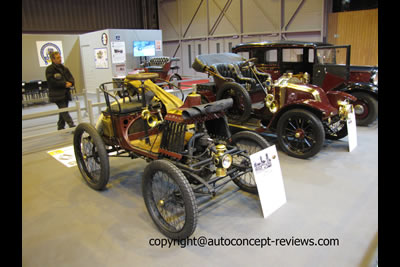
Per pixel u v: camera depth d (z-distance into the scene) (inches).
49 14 448.5
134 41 398.9
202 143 106.2
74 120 261.1
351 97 171.3
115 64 388.8
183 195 89.2
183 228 92.0
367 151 168.4
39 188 135.3
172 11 522.0
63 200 124.4
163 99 122.6
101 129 142.7
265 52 221.6
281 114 166.4
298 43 203.0
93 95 403.5
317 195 122.6
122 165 159.0
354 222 103.8
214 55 209.5
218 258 88.4
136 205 119.6
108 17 507.5
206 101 201.6
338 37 341.4
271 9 395.2
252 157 104.4
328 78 198.8
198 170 98.8
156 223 102.1
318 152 157.6
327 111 150.9
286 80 164.9
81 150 144.0
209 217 109.0
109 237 100.0
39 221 109.4
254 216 109.0
